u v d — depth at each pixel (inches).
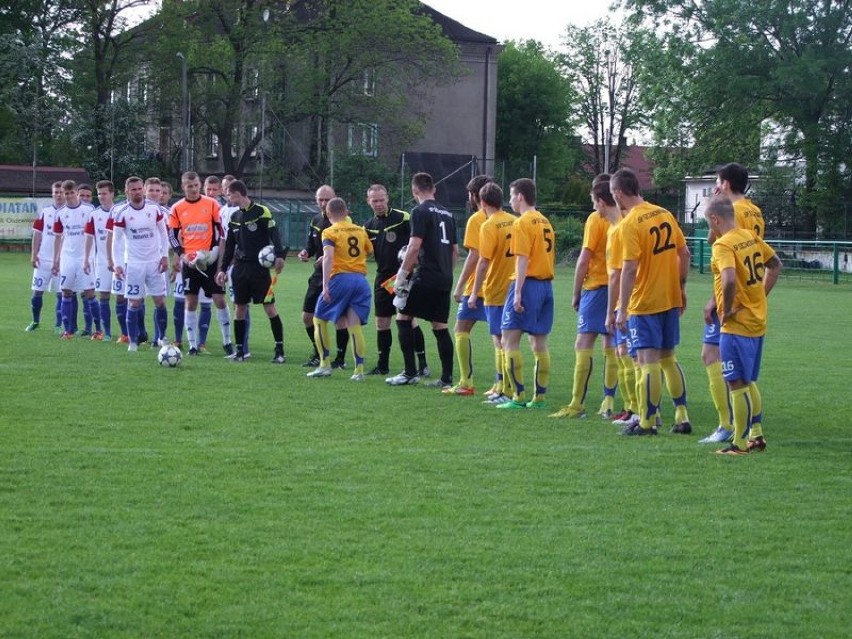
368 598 190.2
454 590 194.9
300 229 1827.0
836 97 1784.0
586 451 316.2
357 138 2064.5
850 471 294.8
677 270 344.5
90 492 255.6
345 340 509.0
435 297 449.4
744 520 242.8
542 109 2920.8
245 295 516.1
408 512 243.4
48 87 2009.1
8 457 289.9
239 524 232.1
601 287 378.0
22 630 174.1
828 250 1531.7
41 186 1824.6
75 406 373.1
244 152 2070.6
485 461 297.9
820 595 196.1
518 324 395.9
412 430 344.5
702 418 389.4
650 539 227.5
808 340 686.5
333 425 349.1
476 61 2305.6
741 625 181.8
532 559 212.7
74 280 618.8
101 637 172.2
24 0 2018.9
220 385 432.8
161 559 208.7
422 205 447.5
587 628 179.2
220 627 176.6
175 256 557.0
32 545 215.3
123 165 2010.3
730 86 1768.0
